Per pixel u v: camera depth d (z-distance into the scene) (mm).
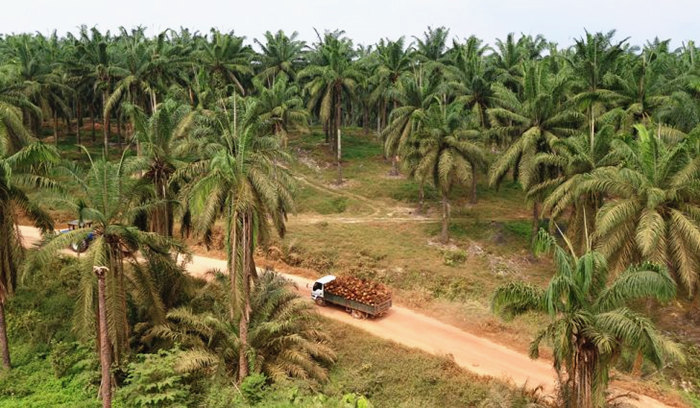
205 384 20891
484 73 44562
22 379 22406
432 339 25703
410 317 28328
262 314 23516
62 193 20484
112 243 20938
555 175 31922
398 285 31750
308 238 37812
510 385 21031
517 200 46125
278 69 59219
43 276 29547
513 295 15867
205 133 26250
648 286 14383
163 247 23094
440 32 55438
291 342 22703
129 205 21891
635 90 34844
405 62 52250
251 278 25375
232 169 19531
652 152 21234
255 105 22328
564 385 17047
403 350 24312
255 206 20688
